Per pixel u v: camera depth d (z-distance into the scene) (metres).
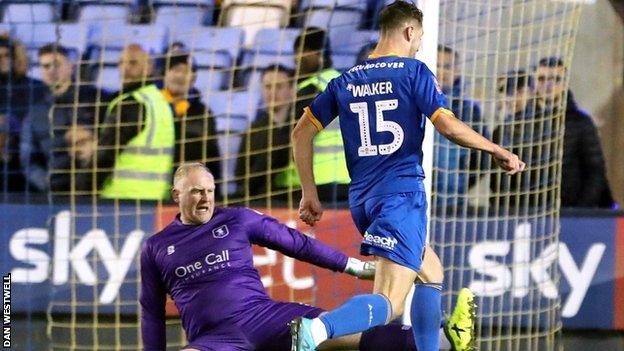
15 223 27.56
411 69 18.34
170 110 28.70
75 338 27.42
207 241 21.09
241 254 21.16
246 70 30.61
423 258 19.08
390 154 18.47
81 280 27.45
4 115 29.59
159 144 28.55
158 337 21.41
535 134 26.97
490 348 26.48
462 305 19.27
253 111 29.94
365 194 18.66
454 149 26.36
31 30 31.12
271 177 28.53
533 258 26.59
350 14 30.14
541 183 27.67
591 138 29.09
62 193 28.38
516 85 26.47
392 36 18.81
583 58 34.06
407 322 22.09
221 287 20.89
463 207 26.12
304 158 19.31
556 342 26.97
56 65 30.05
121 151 28.56
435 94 18.09
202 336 20.83
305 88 28.41
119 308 27.42
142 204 27.58
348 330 17.61
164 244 21.14
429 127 21.80
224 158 28.02
